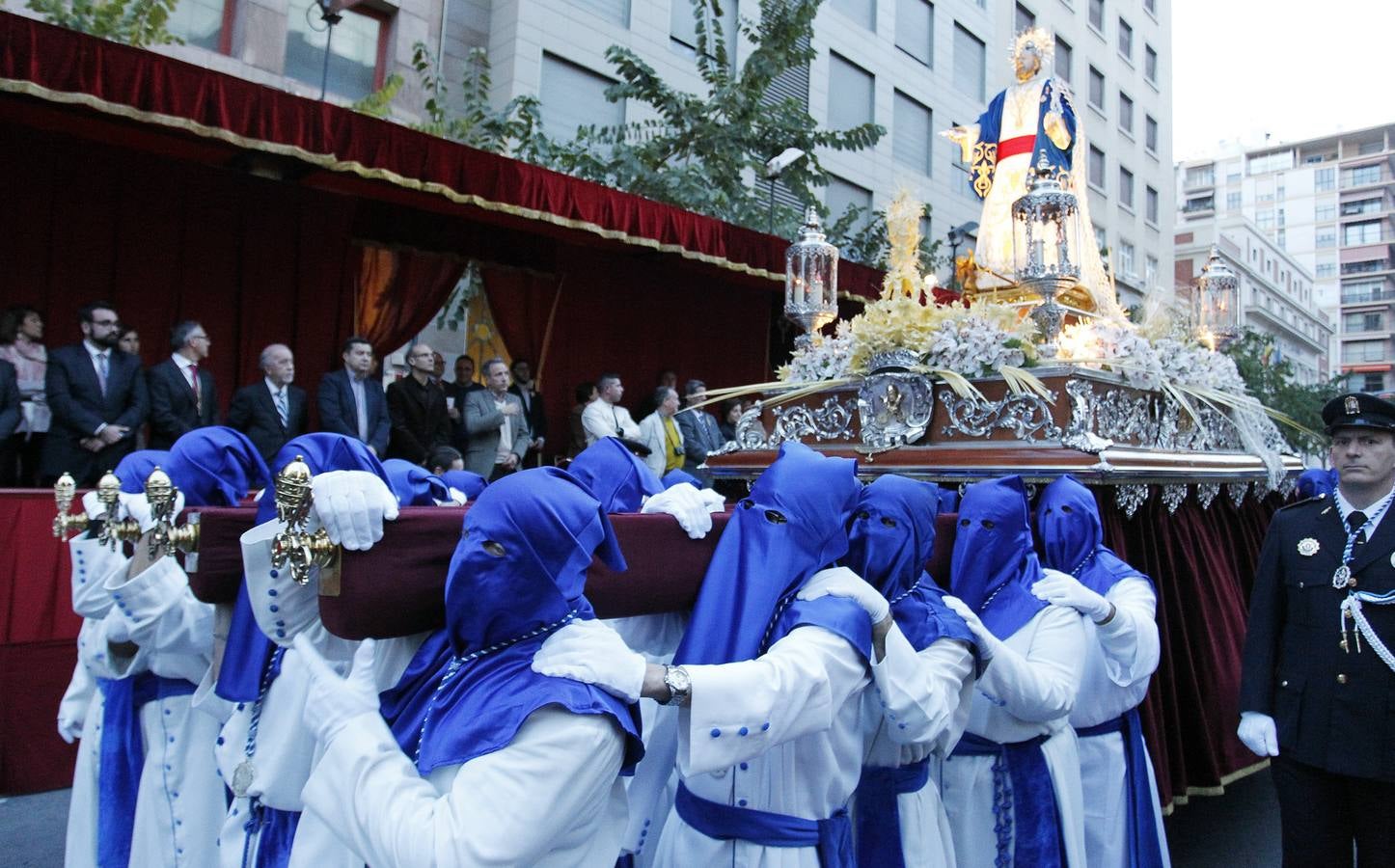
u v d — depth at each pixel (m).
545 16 11.22
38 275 6.33
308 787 1.61
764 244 8.21
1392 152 82.38
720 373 10.34
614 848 1.68
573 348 9.18
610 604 1.95
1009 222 5.74
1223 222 48.28
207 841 2.78
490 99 11.01
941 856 2.45
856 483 2.20
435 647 1.79
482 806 1.44
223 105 5.35
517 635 1.62
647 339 9.74
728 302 10.41
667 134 10.85
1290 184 86.88
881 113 16.36
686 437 8.66
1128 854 3.21
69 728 3.30
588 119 11.79
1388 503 2.93
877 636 2.08
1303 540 3.04
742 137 10.58
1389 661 2.79
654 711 2.59
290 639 1.95
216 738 2.78
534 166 6.70
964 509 2.94
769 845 2.07
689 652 2.00
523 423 8.07
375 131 5.95
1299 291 56.12
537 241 8.88
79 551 3.06
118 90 4.98
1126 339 4.48
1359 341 82.75
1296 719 2.96
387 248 7.89
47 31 4.79
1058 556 3.33
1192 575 4.48
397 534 1.64
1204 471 4.46
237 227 7.13
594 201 7.03
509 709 1.51
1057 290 4.35
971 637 2.38
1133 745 3.28
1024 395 3.99
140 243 6.72
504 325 8.65
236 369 7.13
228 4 9.23
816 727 1.89
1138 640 2.93
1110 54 24.84
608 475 2.82
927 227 17.08
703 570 2.16
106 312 5.74
